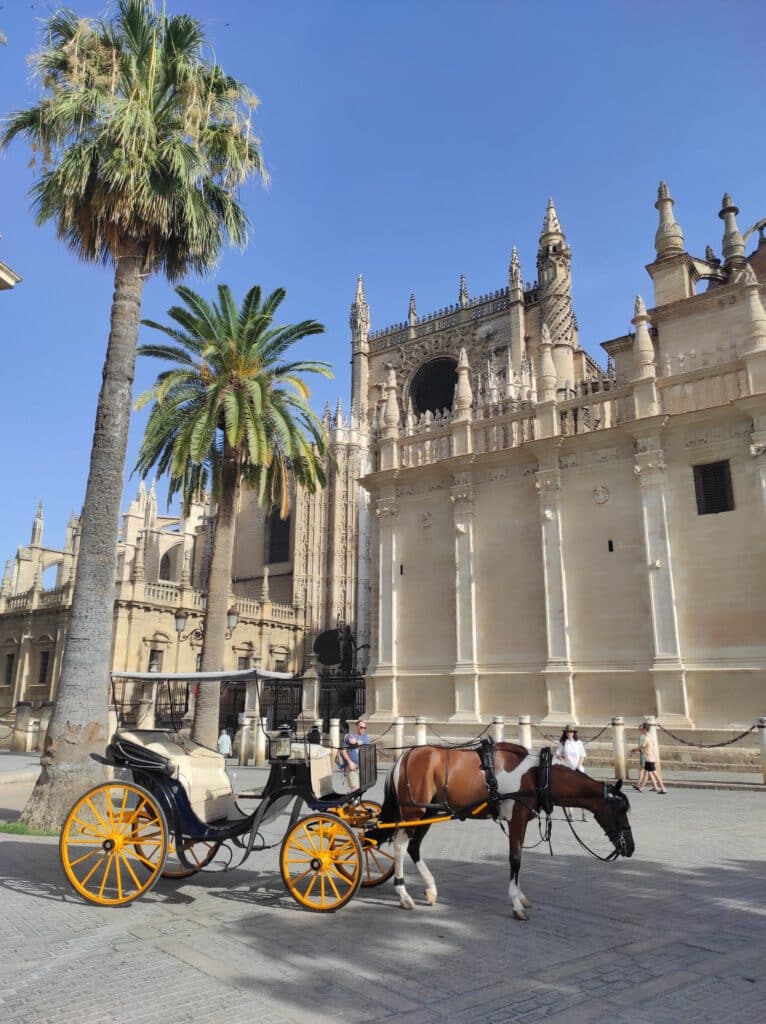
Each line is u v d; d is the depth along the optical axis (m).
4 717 50.78
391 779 9.32
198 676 11.82
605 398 28.77
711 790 20.72
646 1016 5.59
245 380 27.28
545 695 27.64
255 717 29.84
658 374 30.91
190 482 29.61
